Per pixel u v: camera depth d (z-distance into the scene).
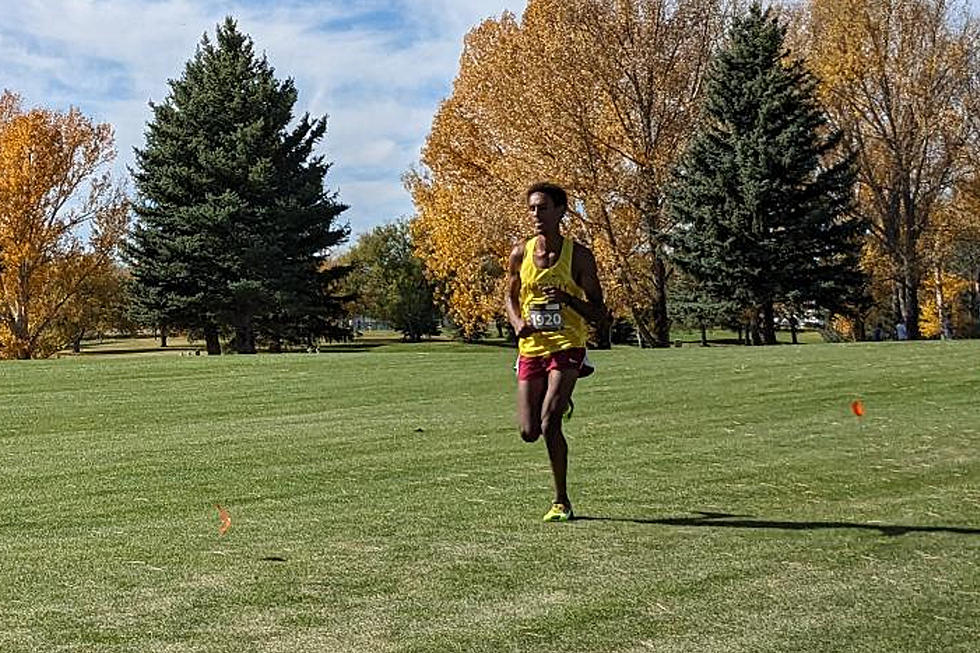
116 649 3.95
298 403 13.64
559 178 34.09
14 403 14.34
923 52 40.88
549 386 6.24
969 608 4.40
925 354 17.97
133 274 46.69
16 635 4.11
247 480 7.84
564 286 6.25
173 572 5.05
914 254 44.06
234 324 45.69
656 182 35.28
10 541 5.80
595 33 34.12
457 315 43.06
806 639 4.03
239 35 48.84
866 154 43.38
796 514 6.29
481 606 4.45
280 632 4.12
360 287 72.88
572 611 4.38
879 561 5.16
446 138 39.72
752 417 11.05
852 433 9.80
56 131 45.94
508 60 35.56
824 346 21.20
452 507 6.60
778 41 36.62
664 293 37.94
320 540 5.71
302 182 47.75
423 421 11.29
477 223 36.09
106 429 11.48
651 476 7.67
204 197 45.94
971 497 6.80
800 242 35.59
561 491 6.21
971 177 43.12
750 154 35.44
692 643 3.99
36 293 46.50
